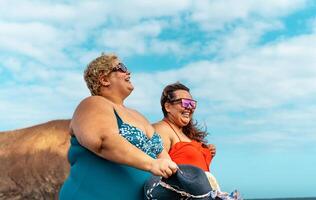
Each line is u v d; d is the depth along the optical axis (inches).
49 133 1829.5
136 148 111.8
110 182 118.6
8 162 1695.4
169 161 109.3
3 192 1609.3
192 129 163.5
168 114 160.7
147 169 109.0
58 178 1644.9
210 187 113.0
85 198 118.1
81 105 120.6
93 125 113.8
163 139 154.1
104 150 113.0
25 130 1882.4
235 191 113.9
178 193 110.8
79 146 122.5
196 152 149.3
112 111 120.9
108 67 130.3
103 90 131.1
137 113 137.4
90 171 119.7
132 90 133.9
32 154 1732.3
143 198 120.0
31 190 1612.9
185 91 161.0
